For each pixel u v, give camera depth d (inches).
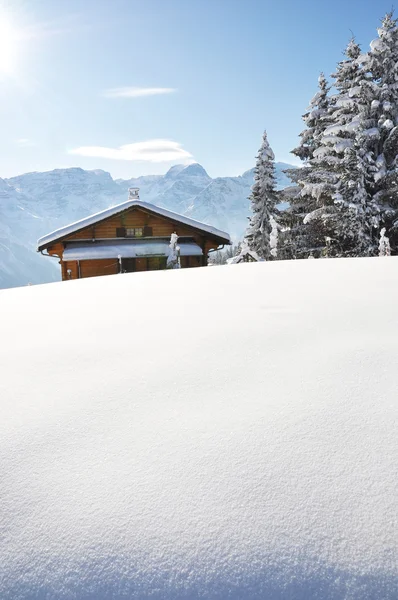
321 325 115.3
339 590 36.7
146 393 76.4
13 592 38.3
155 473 51.2
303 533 41.3
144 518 44.1
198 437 59.1
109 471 52.3
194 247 903.7
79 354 102.7
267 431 59.5
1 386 83.9
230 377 81.6
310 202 987.9
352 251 791.7
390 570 37.8
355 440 55.8
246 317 130.5
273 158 1040.8
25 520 45.1
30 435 62.6
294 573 38.0
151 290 200.7
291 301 151.9
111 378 85.2
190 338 110.7
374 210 776.3
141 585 38.1
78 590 38.1
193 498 46.5
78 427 64.4
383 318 118.6
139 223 930.7
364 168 776.9
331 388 73.0
